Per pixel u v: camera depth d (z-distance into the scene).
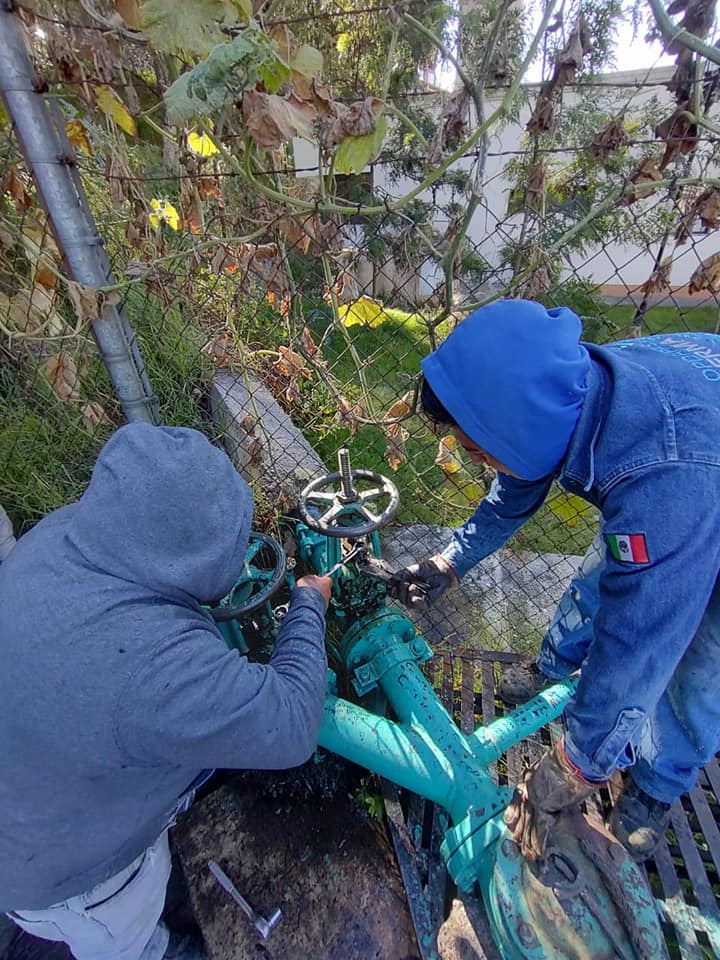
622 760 0.99
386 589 1.64
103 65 0.99
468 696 1.86
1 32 0.97
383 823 1.54
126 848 1.02
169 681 0.78
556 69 0.89
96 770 0.83
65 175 1.13
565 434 0.85
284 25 0.90
